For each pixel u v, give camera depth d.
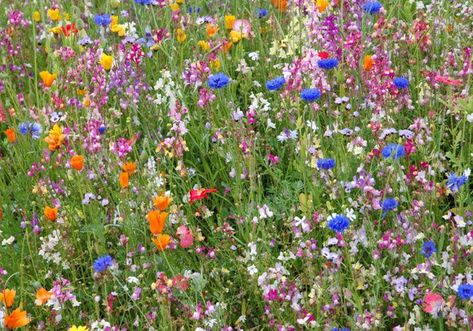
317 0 3.45
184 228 2.78
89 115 3.24
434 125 3.05
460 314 2.48
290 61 3.54
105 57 3.34
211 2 3.99
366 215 2.73
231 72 3.53
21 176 3.19
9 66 3.83
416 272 2.58
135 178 2.97
